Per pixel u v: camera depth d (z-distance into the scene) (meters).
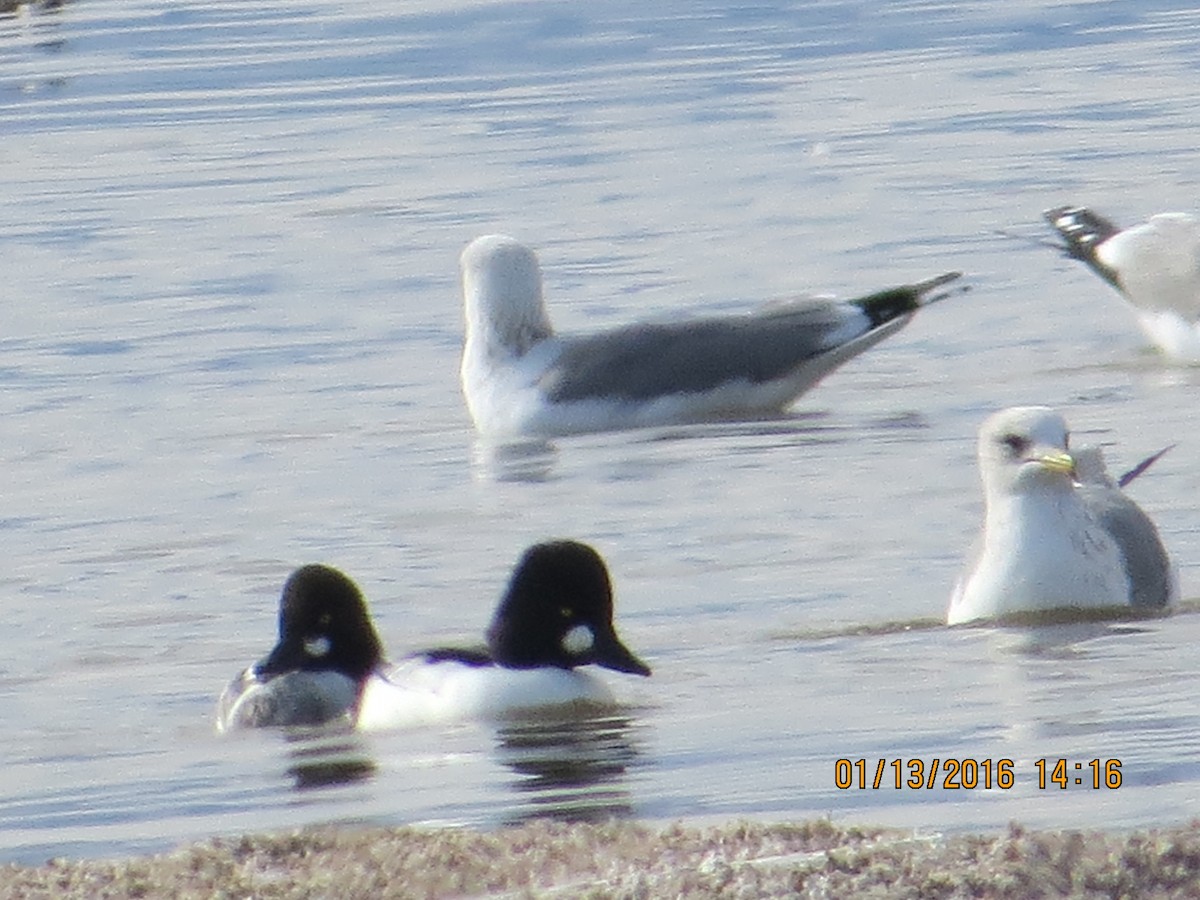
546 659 13.63
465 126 35.12
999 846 10.05
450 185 31.08
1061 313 23.73
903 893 9.66
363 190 30.95
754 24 42.62
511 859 10.41
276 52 40.94
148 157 33.47
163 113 36.47
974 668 13.80
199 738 13.42
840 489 18.11
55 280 26.48
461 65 39.75
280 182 31.61
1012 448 14.81
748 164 31.61
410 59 40.16
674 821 11.13
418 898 9.96
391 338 23.70
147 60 40.22
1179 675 13.42
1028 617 14.71
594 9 44.03
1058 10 42.72
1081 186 29.67
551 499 18.25
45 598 16.16
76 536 17.59
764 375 20.70
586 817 11.37
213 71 39.44
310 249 27.61
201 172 32.41
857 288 25.00
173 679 14.51
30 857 11.32
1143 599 14.84
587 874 10.12
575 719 13.18
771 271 25.89
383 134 34.72
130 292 25.75
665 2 44.62
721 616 15.12
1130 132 32.69
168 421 20.89
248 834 11.12
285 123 35.75
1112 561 14.80
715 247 27.09
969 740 12.35
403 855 10.58
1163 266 22.34
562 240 27.73
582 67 39.34
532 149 33.34
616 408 20.56
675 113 35.50
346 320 24.42
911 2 44.06
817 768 12.00
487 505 18.16
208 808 12.03
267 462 19.56
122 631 15.43
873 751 12.27
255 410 21.20
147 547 17.27
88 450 20.03
